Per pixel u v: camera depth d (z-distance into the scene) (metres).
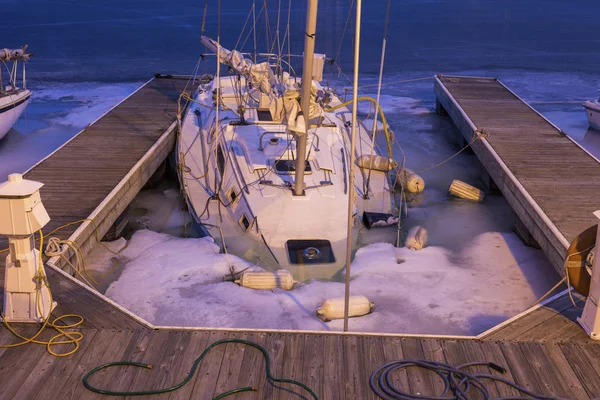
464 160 12.00
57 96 16.41
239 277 6.65
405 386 4.28
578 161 9.11
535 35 28.25
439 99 14.30
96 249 7.62
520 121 11.30
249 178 7.95
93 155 9.20
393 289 6.54
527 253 7.68
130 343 4.69
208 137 9.44
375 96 16.86
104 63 20.77
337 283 6.61
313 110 6.68
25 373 4.33
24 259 4.75
